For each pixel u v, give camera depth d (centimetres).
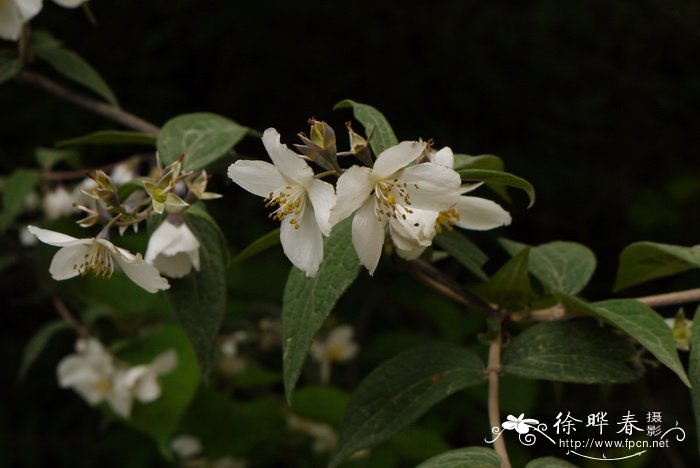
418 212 44
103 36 110
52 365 95
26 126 104
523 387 70
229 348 72
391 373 47
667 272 50
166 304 68
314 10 109
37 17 107
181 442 74
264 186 44
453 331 83
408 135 110
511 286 48
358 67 112
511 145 115
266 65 111
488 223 48
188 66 112
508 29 113
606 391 52
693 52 124
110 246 46
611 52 122
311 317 45
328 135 44
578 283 51
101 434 89
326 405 68
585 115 116
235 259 49
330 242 45
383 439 46
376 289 94
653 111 121
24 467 92
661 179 120
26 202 76
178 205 47
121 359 65
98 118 104
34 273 76
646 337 45
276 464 84
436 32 111
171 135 50
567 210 114
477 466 43
